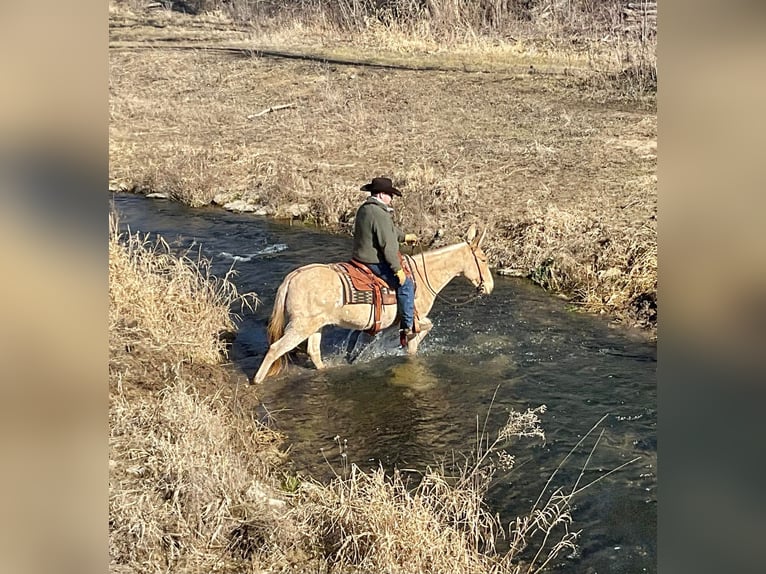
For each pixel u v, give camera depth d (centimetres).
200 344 858
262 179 1553
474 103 1964
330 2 2936
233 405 768
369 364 873
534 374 844
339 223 1348
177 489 573
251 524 560
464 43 2509
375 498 566
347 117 1920
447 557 533
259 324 964
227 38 2903
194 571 527
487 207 1315
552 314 1010
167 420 662
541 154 1566
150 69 2503
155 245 1236
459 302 1052
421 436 721
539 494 634
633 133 1678
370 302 830
